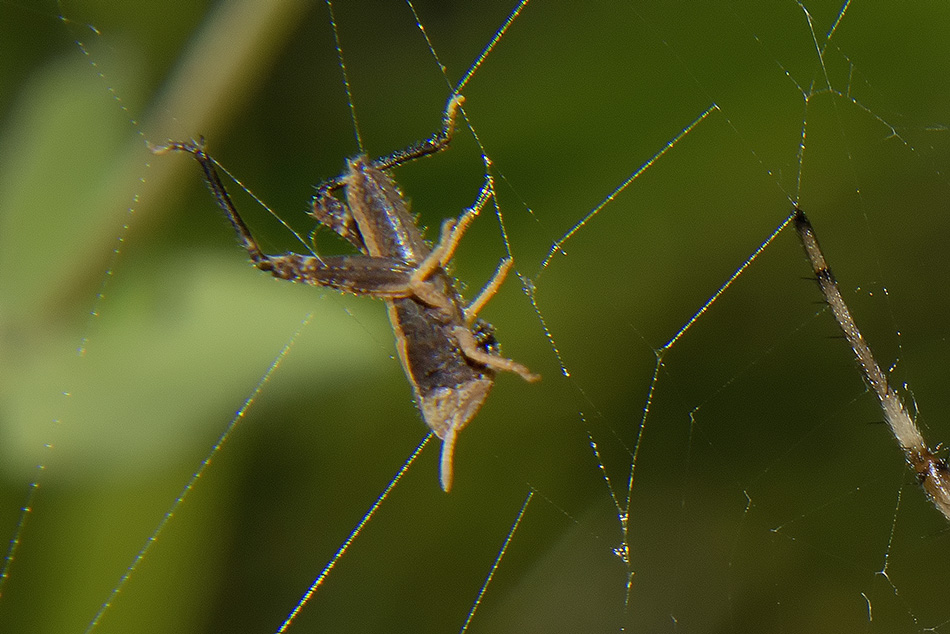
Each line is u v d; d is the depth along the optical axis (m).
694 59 0.14
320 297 0.13
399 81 0.14
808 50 0.14
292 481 0.15
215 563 0.14
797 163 0.15
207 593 0.14
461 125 0.14
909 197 0.15
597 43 0.14
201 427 0.13
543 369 0.15
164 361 0.13
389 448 0.15
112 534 0.13
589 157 0.14
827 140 0.15
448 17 0.14
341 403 0.14
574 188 0.14
